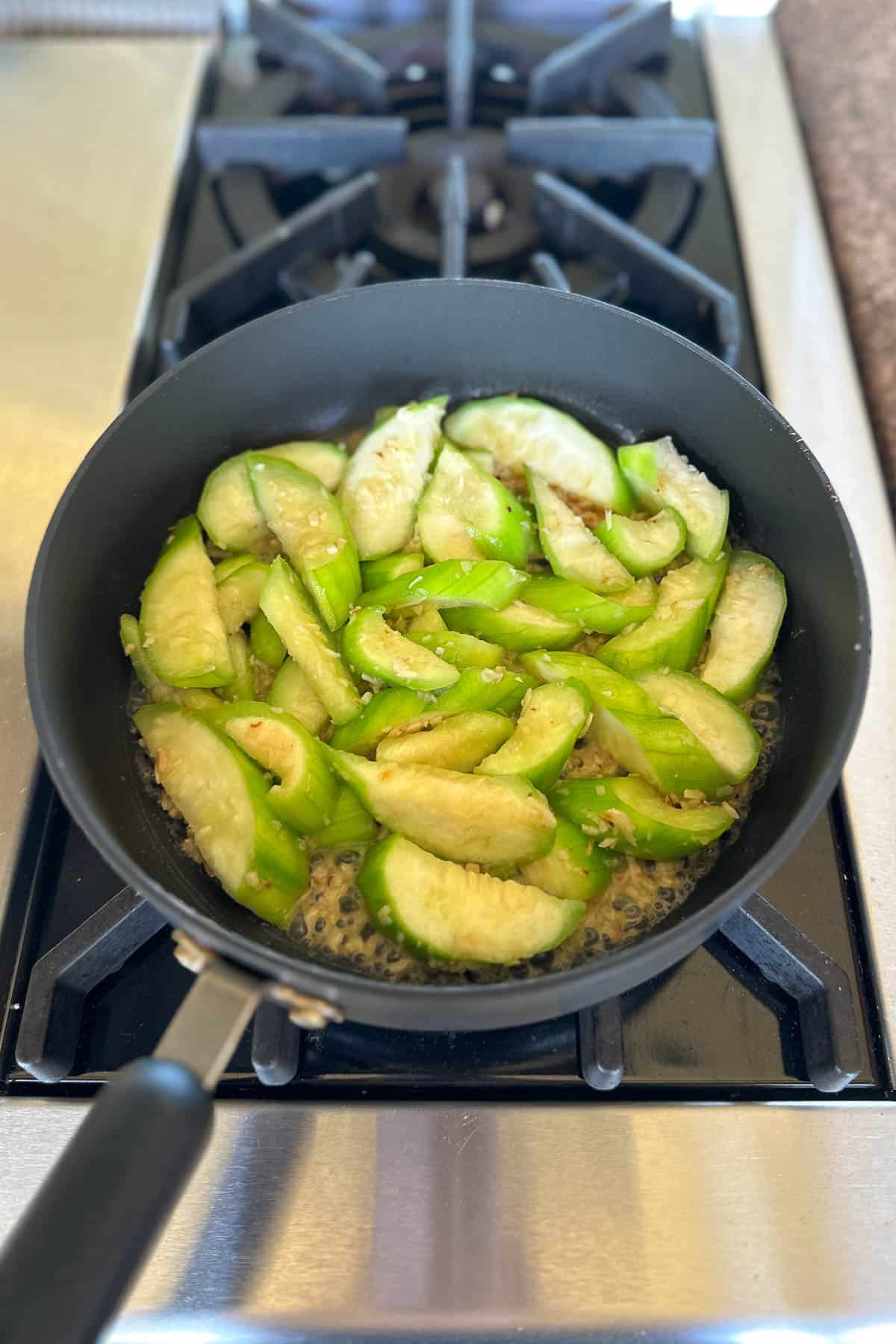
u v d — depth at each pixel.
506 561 0.43
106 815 0.34
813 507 0.37
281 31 0.57
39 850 0.39
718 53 0.61
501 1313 0.32
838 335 0.51
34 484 0.47
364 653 0.39
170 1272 0.32
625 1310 0.32
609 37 0.56
